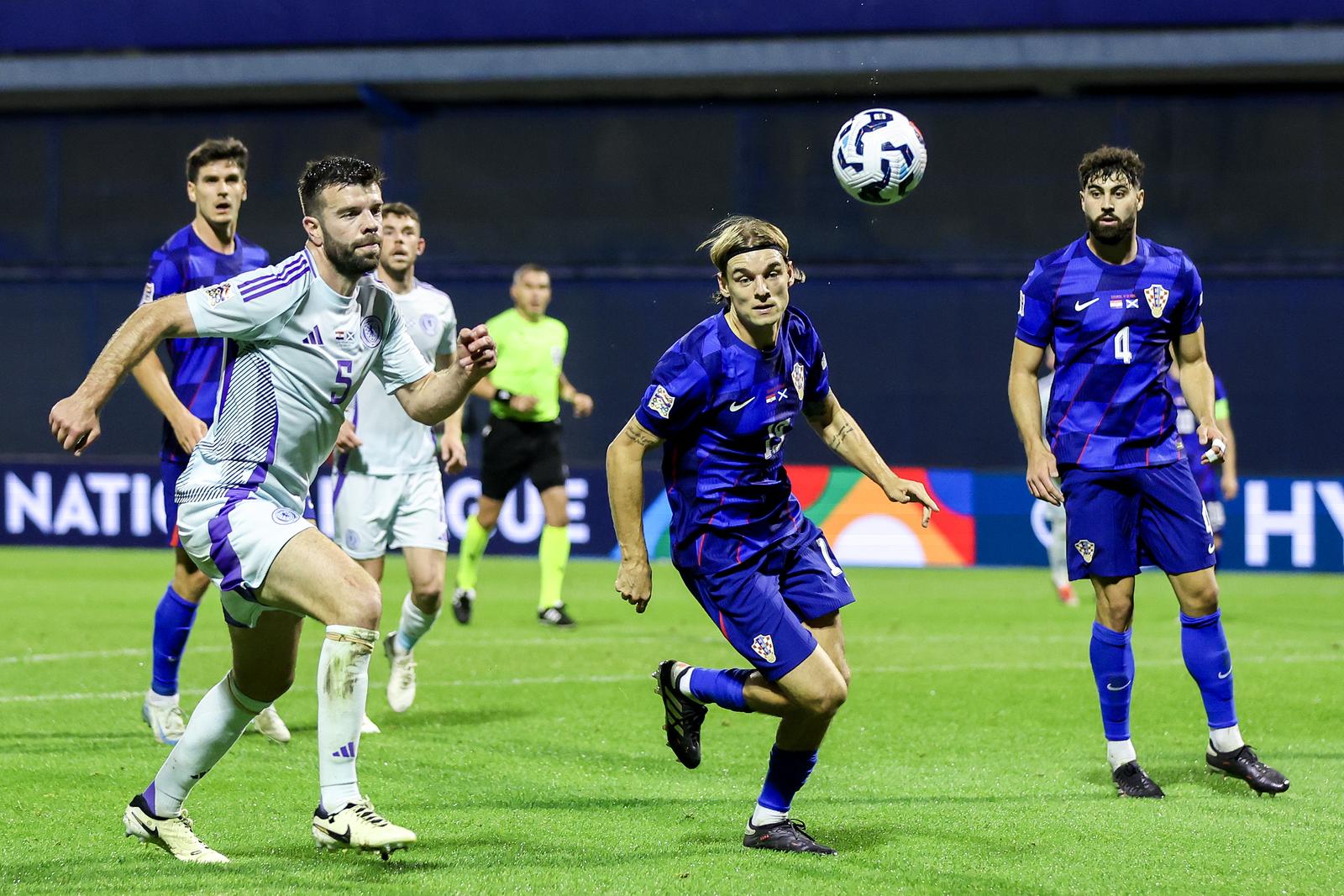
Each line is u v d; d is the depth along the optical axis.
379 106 58.28
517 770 15.09
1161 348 14.48
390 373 11.48
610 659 24.14
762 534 11.52
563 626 29.19
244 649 11.05
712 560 11.41
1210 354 54.78
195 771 11.18
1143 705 19.58
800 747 11.55
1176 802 13.58
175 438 16.70
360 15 57.56
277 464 11.02
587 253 59.00
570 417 57.66
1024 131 56.69
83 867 10.95
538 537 46.38
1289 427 54.12
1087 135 56.47
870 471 12.23
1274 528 42.25
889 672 22.69
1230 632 27.84
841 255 57.38
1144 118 56.22
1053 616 31.45
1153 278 14.32
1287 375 54.31
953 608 33.09
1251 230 55.75
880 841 11.95
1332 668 22.88
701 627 29.19
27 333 59.91
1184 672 22.50
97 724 17.64
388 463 18.00
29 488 48.88
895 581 40.06
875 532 44.88
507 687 21.09
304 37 57.75
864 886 10.54
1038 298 14.68
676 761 15.68
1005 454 55.47
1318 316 54.22
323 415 11.10
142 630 27.47
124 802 13.32
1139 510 14.45
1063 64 54.59
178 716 16.66
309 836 12.09
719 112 58.12
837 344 56.41
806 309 56.75
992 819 12.79
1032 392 14.80
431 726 17.78
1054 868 11.05
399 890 10.33
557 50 57.03
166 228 60.56
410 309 18.31
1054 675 22.33
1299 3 53.38
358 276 10.85
